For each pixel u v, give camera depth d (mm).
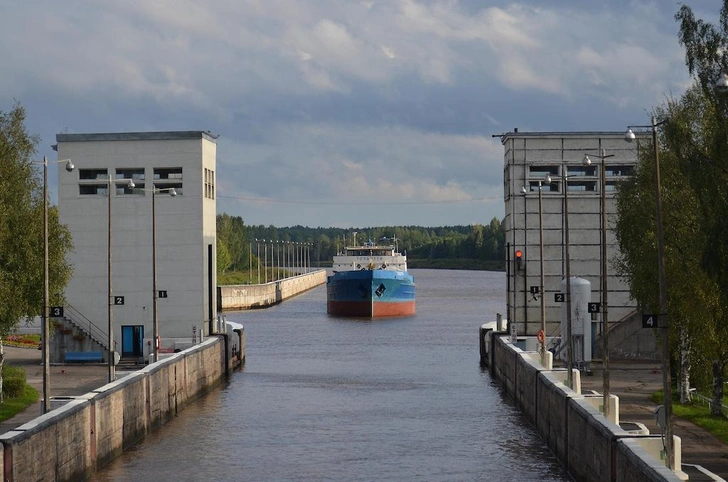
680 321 63188
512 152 98938
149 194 100562
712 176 48812
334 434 68188
